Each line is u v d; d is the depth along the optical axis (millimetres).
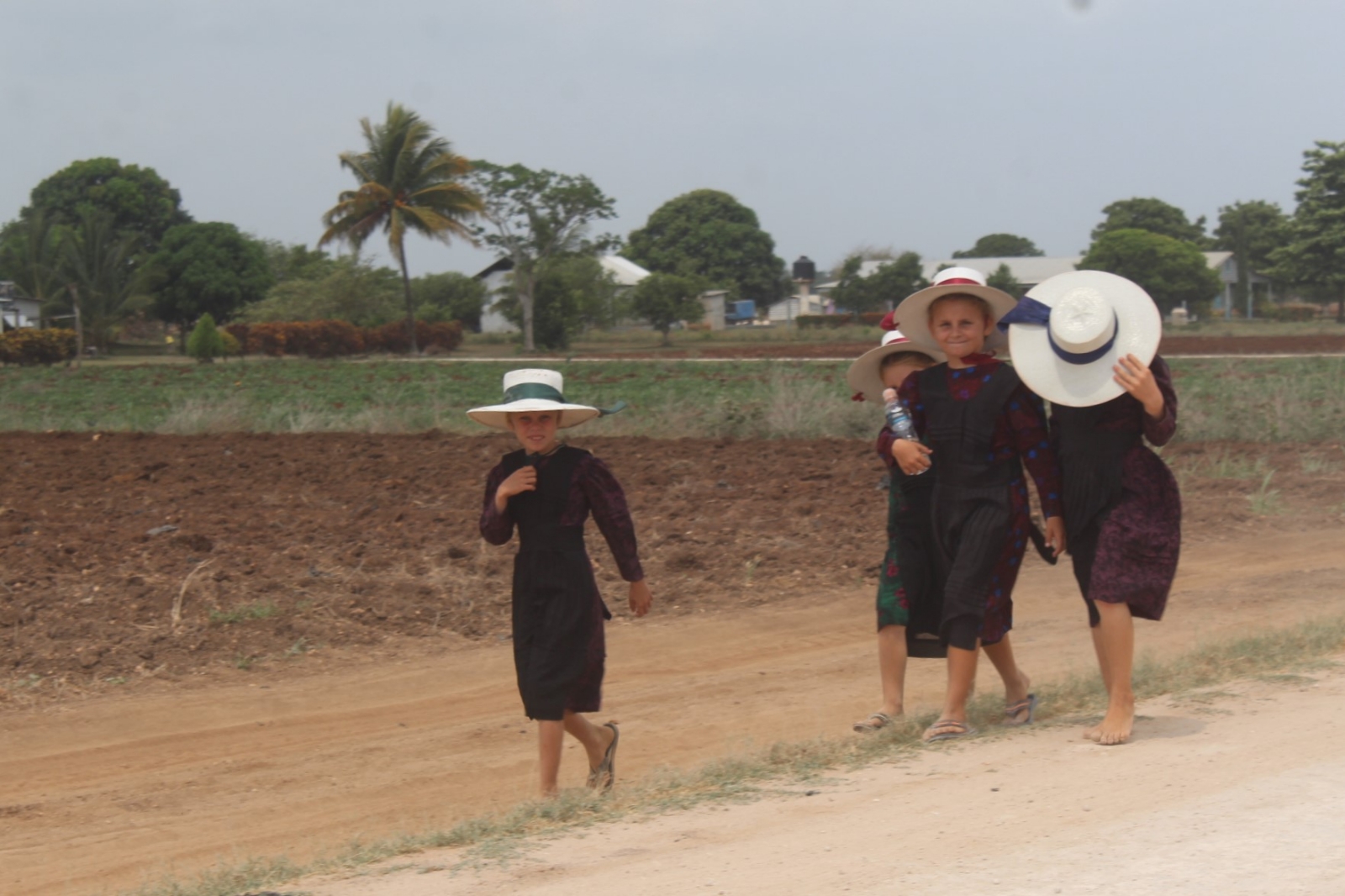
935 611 11117
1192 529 23188
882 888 6492
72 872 9156
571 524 9766
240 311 139000
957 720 10312
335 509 23656
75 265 122625
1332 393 40844
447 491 25766
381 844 8312
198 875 8367
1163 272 154500
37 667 14422
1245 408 36531
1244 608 17250
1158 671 12172
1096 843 7023
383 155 108250
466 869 7293
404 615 16812
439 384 61000
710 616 17562
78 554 18766
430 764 11648
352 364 87438
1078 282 9797
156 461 30688
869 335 135125
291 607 16703
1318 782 7996
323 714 13320
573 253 123438
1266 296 195875
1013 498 10156
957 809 7906
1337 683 11109
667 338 133000
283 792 10922
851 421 37031
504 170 116938
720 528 22312
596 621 9836
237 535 20719
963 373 10258
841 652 15695
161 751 12180
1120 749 9273
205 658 15031
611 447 33562
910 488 11016
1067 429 9820
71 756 12039
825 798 8484
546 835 7973
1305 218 151250
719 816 8180
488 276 154250
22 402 52562
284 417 41219
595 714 13164
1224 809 7516
